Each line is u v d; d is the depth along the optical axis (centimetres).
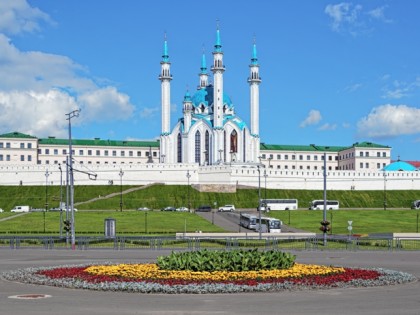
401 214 17812
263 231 13800
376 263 6612
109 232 10600
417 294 4134
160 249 8938
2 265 6269
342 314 3362
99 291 4244
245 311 3453
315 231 13975
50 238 9400
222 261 4866
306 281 4494
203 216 16962
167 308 3556
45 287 4462
